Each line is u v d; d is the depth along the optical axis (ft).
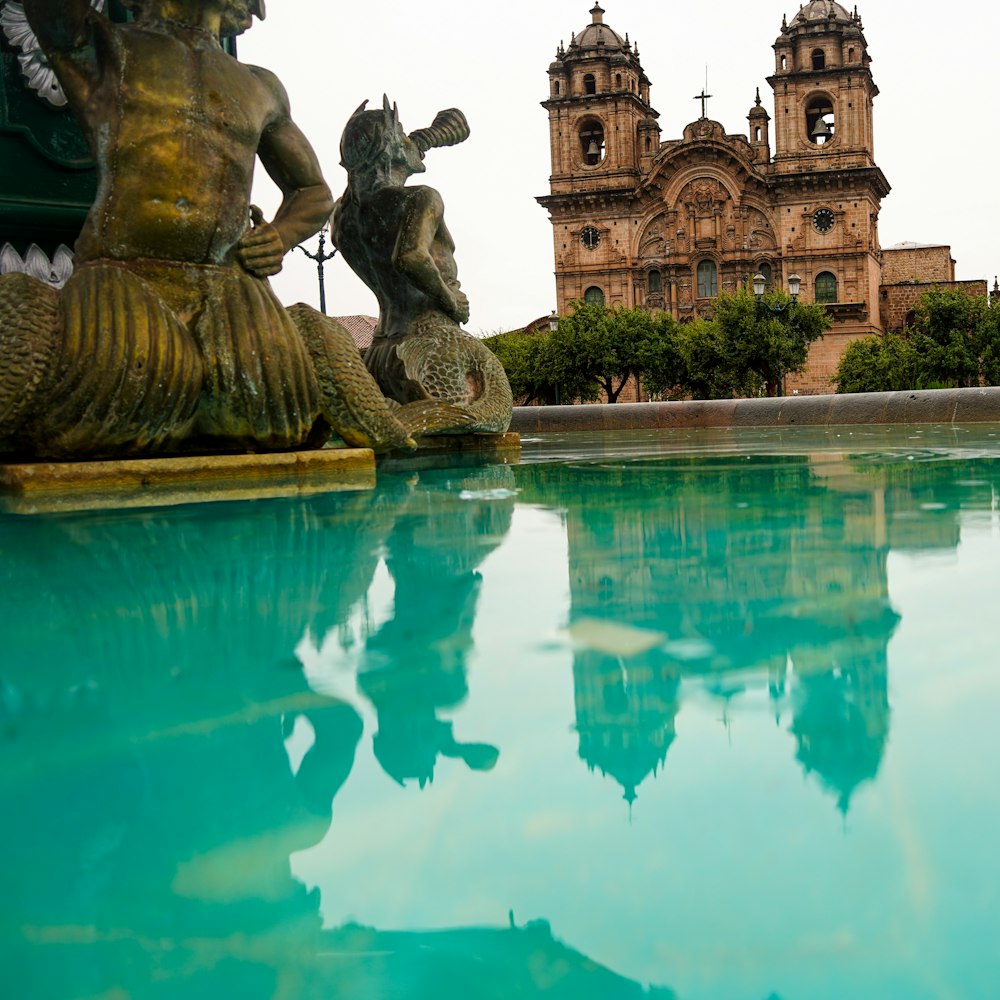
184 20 13.56
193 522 10.41
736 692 4.42
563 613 6.15
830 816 3.10
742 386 183.01
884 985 2.26
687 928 2.48
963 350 179.01
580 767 3.59
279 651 5.32
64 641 5.56
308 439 15.51
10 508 11.41
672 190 236.43
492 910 2.60
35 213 17.49
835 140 229.25
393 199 21.45
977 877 2.70
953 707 4.13
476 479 15.92
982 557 7.64
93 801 3.38
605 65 245.24
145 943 2.47
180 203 13.19
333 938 2.49
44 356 12.18
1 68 17.06
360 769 3.61
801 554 8.00
